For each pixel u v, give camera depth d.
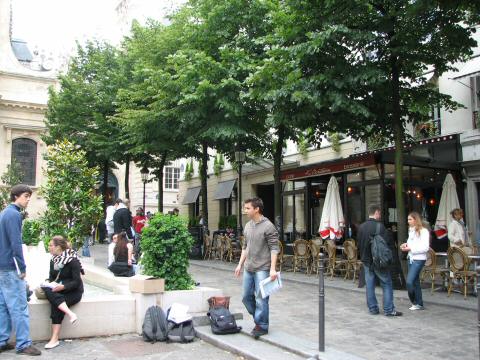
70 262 7.02
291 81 11.02
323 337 6.08
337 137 19.88
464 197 15.60
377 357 5.91
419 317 8.23
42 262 12.48
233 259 18.95
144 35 21.66
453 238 11.21
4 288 6.23
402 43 10.73
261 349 6.31
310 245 14.21
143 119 18.20
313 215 18.14
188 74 15.48
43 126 38.78
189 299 7.82
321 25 10.93
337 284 12.12
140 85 19.25
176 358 6.20
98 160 27.89
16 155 38.16
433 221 15.37
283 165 22.84
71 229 12.00
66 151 12.49
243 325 7.48
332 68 10.73
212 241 20.11
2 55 38.56
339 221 14.44
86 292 9.79
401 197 11.29
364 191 15.45
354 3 10.42
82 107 26.03
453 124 16.14
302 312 8.73
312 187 18.28
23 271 6.30
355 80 10.35
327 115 12.13
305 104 11.48
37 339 6.91
